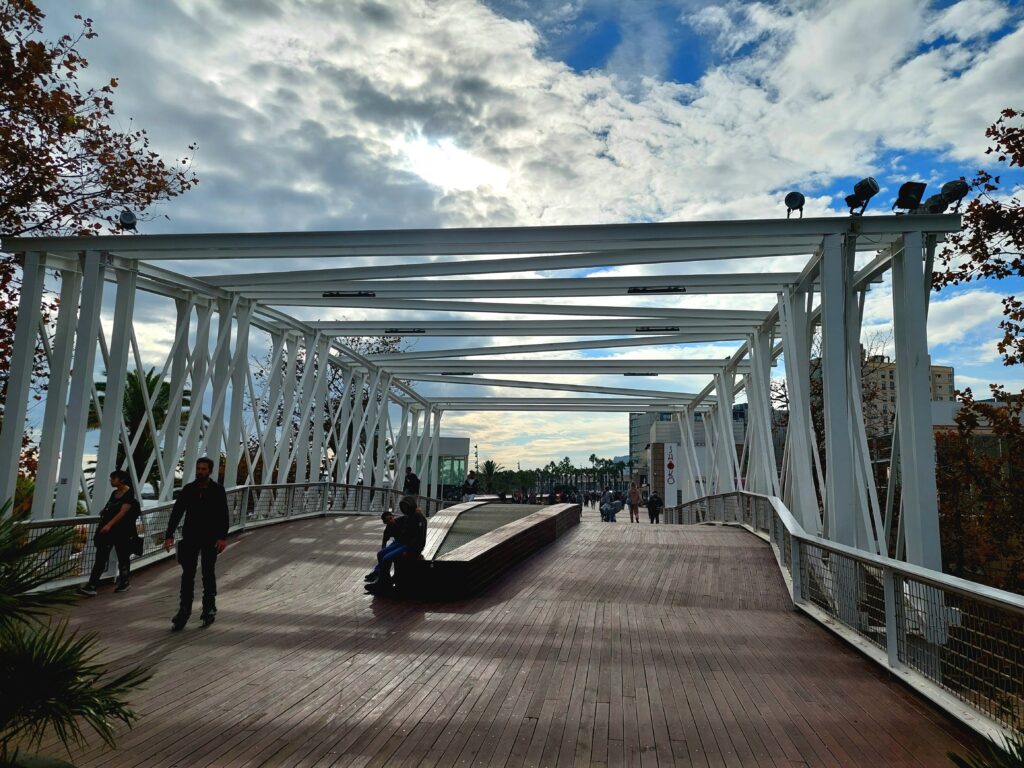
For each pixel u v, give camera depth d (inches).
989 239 482.9
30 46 485.4
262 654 254.8
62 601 133.6
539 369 897.5
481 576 391.5
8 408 445.1
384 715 190.9
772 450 629.9
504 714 192.2
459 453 1929.1
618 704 200.7
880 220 387.5
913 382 370.0
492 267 526.6
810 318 502.6
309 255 473.4
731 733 178.2
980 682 175.9
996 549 571.8
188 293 563.8
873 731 179.2
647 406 1173.7
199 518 303.1
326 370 820.0
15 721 125.6
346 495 849.5
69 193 559.2
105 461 466.0
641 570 454.6
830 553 306.8
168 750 164.9
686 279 556.4
